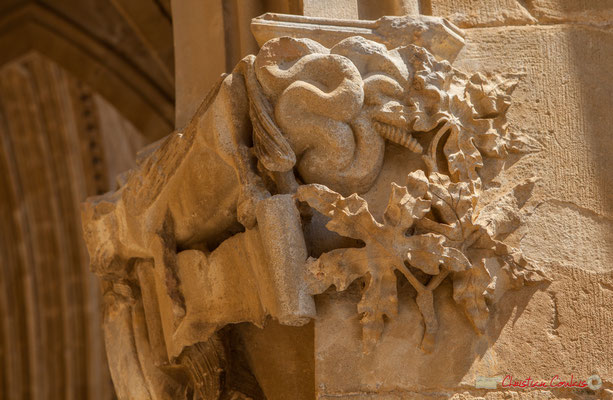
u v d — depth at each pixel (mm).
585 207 2807
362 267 2547
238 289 2779
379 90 2641
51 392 8375
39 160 8211
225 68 3189
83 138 8055
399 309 2604
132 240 3201
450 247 2582
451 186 2627
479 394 2586
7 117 8180
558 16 2996
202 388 2963
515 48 2939
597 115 2902
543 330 2674
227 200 2830
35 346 8414
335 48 2654
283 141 2564
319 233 2650
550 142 2854
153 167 3033
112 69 6750
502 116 2850
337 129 2568
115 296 3428
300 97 2559
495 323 2660
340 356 2578
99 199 3473
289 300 2520
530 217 2771
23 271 8391
